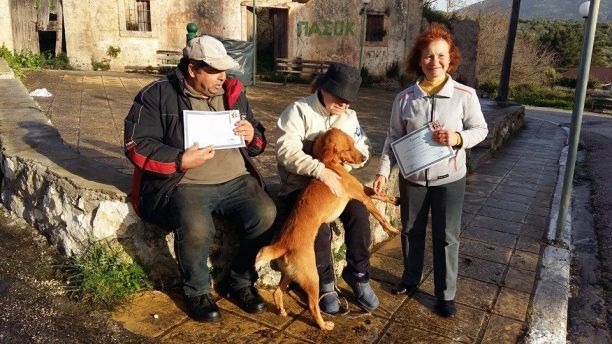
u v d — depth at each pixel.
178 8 14.56
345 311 3.08
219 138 2.86
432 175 2.96
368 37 17.11
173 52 14.64
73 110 7.02
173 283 3.19
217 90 2.86
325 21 16.12
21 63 12.05
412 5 18.09
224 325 2.84
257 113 8.46
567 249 4.34
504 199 5.78
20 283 3.02
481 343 2.85
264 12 19.03
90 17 13.59
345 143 2.89
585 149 9.88
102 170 3.41
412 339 2.84
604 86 35.66
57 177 3.26
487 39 28.94
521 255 4.13
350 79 2.83
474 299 3.35
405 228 3.23
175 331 2.74
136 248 3.09
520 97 25.88
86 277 2.97
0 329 2.61
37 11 13.14
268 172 4.66
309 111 2.99
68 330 2.65
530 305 3.30
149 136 2.79
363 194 2.93
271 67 17.53
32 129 4.41
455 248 3.05
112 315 2.83
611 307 3.79
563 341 2.93
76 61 13.64
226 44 7.12
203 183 2.89
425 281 3.57
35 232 3.59
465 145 2.84
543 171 7.41
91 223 3.08
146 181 2.88
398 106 3.09
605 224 5.62
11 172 3.78
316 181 2.83
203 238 2.79
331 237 3.16
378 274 3.66
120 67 14.17
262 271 3.26
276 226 3.03
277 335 2.78
